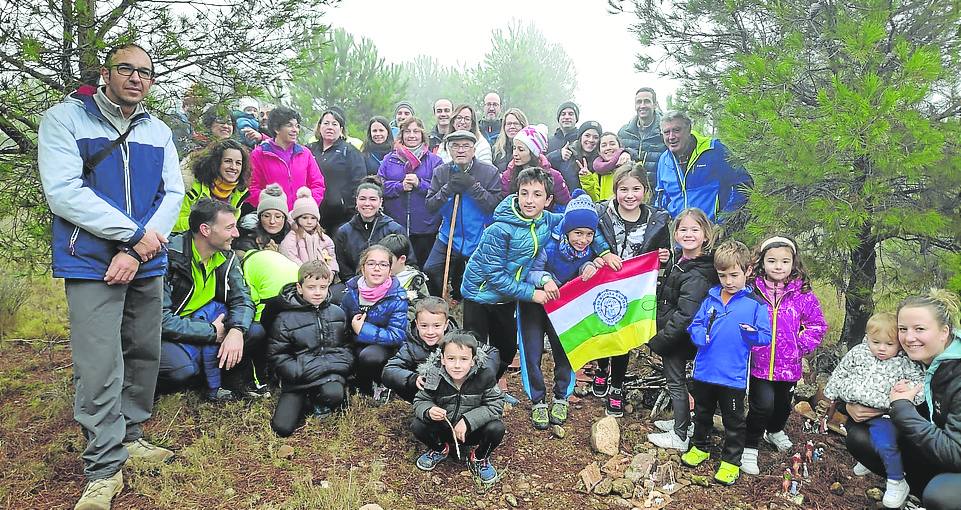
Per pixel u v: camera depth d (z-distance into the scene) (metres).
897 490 3.49
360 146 7.98
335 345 4.38
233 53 4.39
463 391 3.72
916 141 4.07
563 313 4.49
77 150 3.07
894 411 3.34
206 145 4.87
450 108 7.51
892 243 5.03
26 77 3.72
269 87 4.74
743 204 5.18
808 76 4.93
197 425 4.09
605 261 4.49
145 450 3.64
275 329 4.24
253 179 5.70
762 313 3.73
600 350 4.49
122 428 3.31
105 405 3.21
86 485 3.39
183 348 4.27
